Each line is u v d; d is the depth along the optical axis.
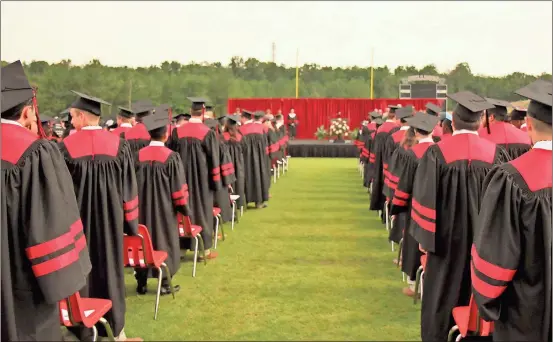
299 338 3.50
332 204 8.73
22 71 2.09
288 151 17.09
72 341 2.94
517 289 1.92
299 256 5.57
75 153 3.21
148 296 4.32
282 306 4.10
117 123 7.77
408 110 5.98
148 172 4.22
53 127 6.53
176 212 4.37
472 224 2.96
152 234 4.24
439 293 3.01
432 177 2.96
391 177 4.82
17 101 2.00
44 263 1.95
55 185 2.01
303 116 19.92
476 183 2.96
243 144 8.07
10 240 1.94
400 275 4.91
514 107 4.88
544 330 1.88
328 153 17.09
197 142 5.27
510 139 4.28
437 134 5.22
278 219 7.52
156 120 4.32
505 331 1.97
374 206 7.20
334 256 5.59
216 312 3.97
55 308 2.08
